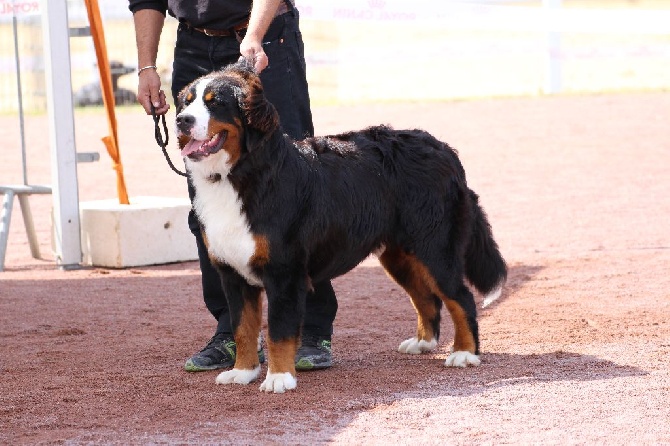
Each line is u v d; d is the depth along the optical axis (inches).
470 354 330.3
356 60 1498.5
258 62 301.1
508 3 1561.3
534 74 1363.2
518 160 850.1
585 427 263.0
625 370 317.7
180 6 330.0
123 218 514.9
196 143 287.0
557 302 421.1
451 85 1310.3
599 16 1003.3
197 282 481.7
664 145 892.6
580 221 614.9
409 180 326.6
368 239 321.1
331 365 335.6
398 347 358.0
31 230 555.8
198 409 287.1
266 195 294.4
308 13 862.5
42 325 401.7
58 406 292.8
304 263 305.4
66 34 508.4
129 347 366.6
